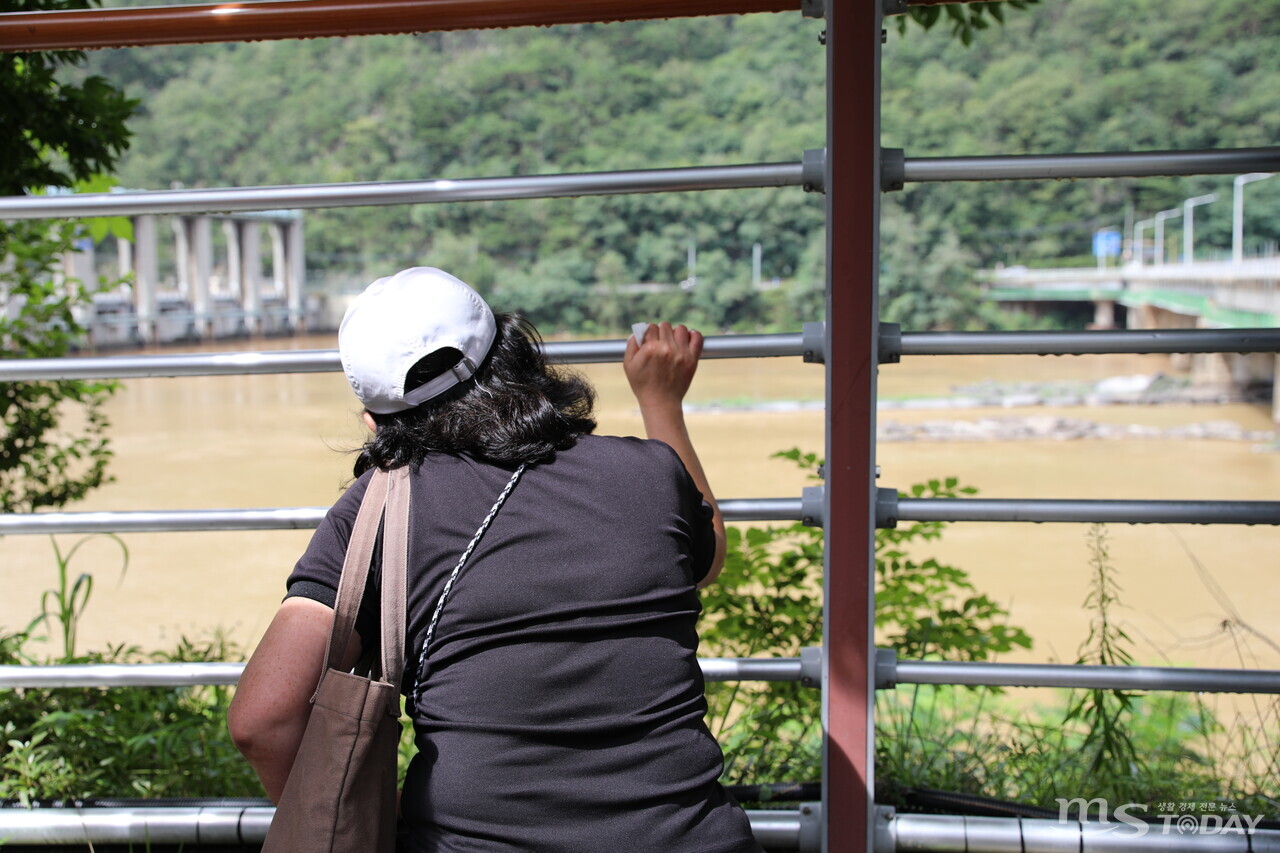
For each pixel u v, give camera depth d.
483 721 1.18
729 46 102.12
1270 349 1.57
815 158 1.61
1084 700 2.50
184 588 8.07
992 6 5.62
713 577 1.50
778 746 2.44
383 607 1.22
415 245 84.56
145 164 100.31
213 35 1.73
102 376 1.73
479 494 1.26
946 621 3.20
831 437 1.59
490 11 1.68
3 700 2.62
